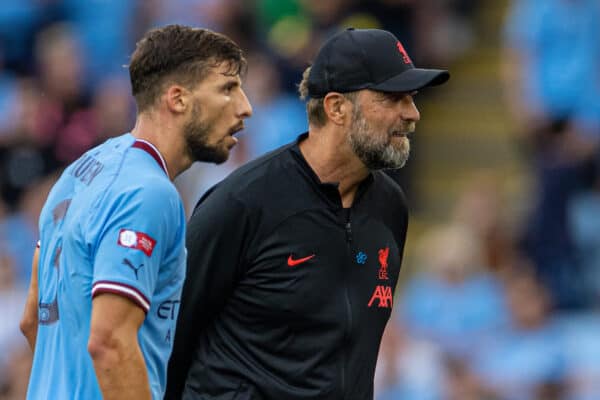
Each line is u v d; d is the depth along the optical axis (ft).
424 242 134.92
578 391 103.71
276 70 132.36
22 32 150.20
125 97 132.87
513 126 140.67
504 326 105.70
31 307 55.67
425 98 145.48
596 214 119.34
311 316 55.36
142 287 48.57
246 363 55.72
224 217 55.26
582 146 122.21
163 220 49.21
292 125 127.44
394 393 99.76
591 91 128.57
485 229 111.96
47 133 132.98
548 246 116.78
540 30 131.34
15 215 131.64
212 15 143.33
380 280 57.41
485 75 146.30
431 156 144.77
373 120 55.26
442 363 102.73
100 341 48.06
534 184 125.08
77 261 49.73
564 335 104.68
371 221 57.57
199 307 55.88
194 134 51.34
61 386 50.16
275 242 55.42
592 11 130.21
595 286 117.19
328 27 130.52
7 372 109.19
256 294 55.57
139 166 50.01
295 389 55.26
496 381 102.94
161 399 51.62
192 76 51.01
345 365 55.83
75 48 138.82
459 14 148.46
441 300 109.91
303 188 56.08
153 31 51.88
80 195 50.65
